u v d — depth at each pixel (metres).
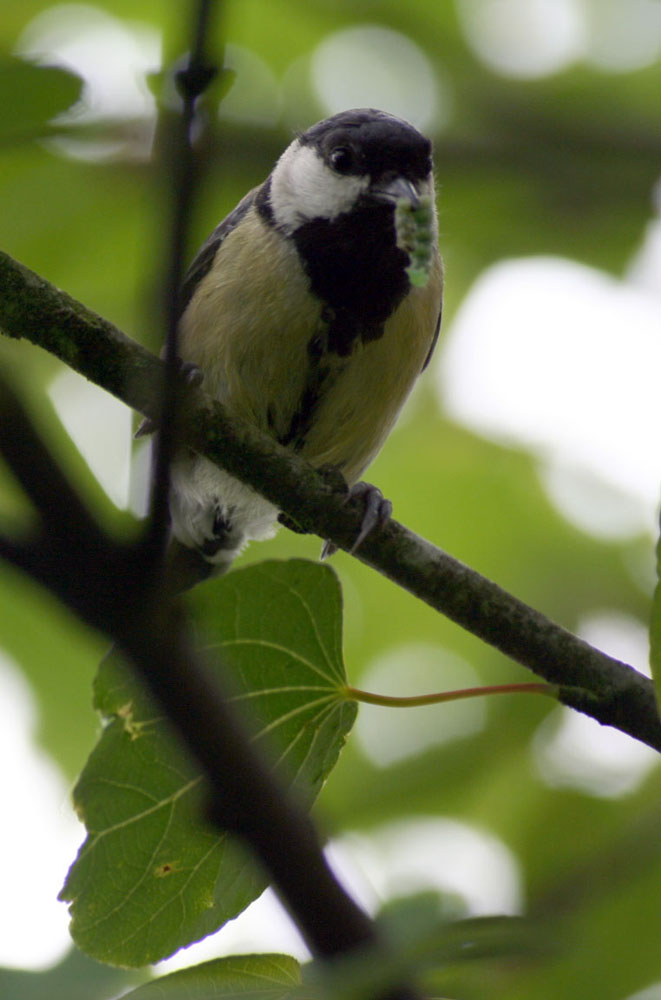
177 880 5.04
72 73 4.80
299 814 3.64
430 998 3.16
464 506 11.23
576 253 9.99
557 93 9.65
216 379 7.81
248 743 3.68
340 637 5.08
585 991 6.37
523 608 5.62
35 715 9.65
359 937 3.39
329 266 7.61
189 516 8.68
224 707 3.73
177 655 3.70
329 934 3.40
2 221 8.22
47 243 8.38
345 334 7.64
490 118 9.52
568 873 7.21
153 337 4.20
